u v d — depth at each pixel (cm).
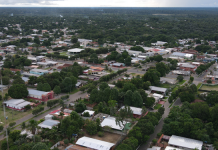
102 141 12200
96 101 17412
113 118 14800
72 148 11256
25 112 16038
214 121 14075
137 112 15438
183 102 16700
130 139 11731
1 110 16138
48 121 13938
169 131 13225
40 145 10350
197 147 11706
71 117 13538
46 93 18375
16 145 11169
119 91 18600
